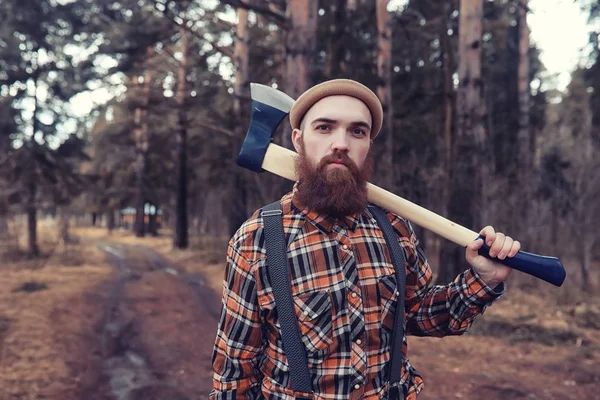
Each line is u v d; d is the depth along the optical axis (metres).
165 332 6.25
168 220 43.28
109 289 9.34
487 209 7.33
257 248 1.13
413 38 14.64
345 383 1.05
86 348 5.43
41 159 14.42
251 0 10.32
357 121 1.13
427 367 4.68
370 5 13.31
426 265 1.31
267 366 1.12
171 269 12.77
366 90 1.15
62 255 14.88
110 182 28.34
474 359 4.92
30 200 14.63
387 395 1.12
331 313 1.07
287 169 1.29
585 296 7.17
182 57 17.72
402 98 14.55
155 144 24.20
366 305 1.11
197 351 5.49
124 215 43.91
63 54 14.88
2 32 14.09
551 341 5.40
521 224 7.62
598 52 16.12
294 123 1.21
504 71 17.59
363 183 1.16
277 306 1.08
